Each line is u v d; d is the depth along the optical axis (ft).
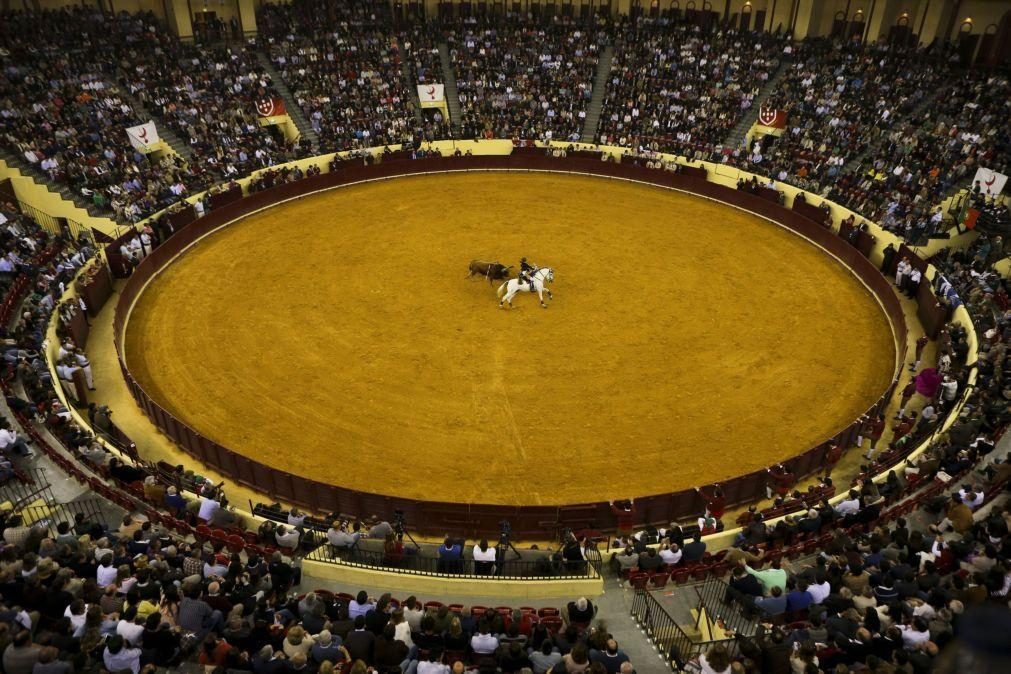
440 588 58.85
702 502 74.74
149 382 95.66
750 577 53.67
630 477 80.12
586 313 110.93
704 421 88.74
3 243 110.63
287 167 160.56
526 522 71.46
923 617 46.65
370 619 46.16
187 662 43.75
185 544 58.49
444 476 79.87
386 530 64.75
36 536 52.19
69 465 67.31
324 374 96.37
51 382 85.10
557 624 51.62
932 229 128.36
